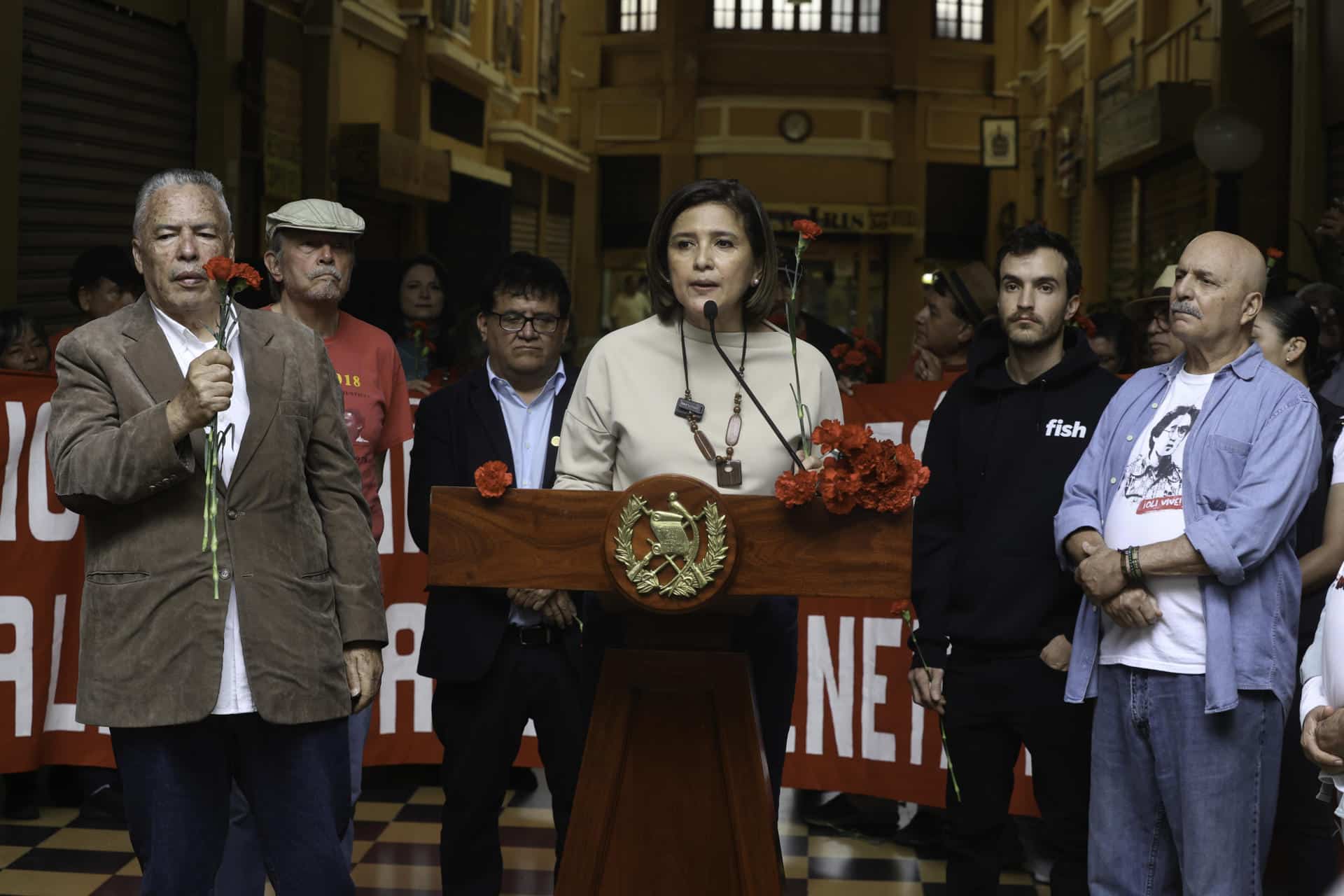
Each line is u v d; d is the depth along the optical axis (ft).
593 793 8.57
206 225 9.45
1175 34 44.60
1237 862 10.12
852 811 16.76
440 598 12.48
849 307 79.51
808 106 79.05
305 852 9.54
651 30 79.92
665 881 8.57
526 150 66.74
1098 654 10.80
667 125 79.77
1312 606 11.57
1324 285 16.63
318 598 9.62
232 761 9.78
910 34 78.33
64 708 16.35
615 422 9.41
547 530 8.32
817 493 8.19
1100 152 51.65
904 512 8.11
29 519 16.25
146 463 8.77
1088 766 11.53
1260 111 35.19
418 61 50.03
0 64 23.38
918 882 14.62
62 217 26.14
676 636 8.72
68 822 16.12
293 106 39.01
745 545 8.21
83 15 26.86
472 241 58.95
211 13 31.53
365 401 13.71
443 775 12.75
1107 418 11.09
